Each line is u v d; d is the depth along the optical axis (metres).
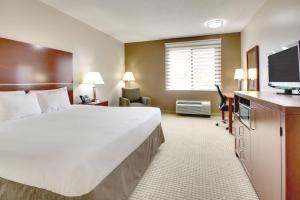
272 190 1.27
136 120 2.11
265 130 1.40
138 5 3.19
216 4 3.18
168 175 2.04
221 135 3.46
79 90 3.99
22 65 2.71
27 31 2.83
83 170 1.08
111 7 3.27
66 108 2.97
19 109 2.26
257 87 3.44
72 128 1.74
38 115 2.39
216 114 5.30
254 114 1.67
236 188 1.78
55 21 3.32
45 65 3.08
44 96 2.75
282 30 2.46
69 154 1.16
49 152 1.18
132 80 5.88
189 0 3.02
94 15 3.64
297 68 1.71
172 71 5.59
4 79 2.49
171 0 3.02
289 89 1.94
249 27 4.04
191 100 5.40
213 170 2.14
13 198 1.14
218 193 1.71
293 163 1.06
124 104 4.96
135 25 4.26
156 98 5.79
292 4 2.20
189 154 2.61
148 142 2.28
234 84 5.02
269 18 2.90
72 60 3.71
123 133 1.63
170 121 4.66
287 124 1.06
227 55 5.03
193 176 2.02
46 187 1.08
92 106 3.19
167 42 5.51
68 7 3.27
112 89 5.32
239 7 3.31
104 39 4.86
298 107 1.04
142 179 1.97
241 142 2.20
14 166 1.14
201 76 5.34
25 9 2.79
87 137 1.46
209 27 4.45
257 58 3.44
